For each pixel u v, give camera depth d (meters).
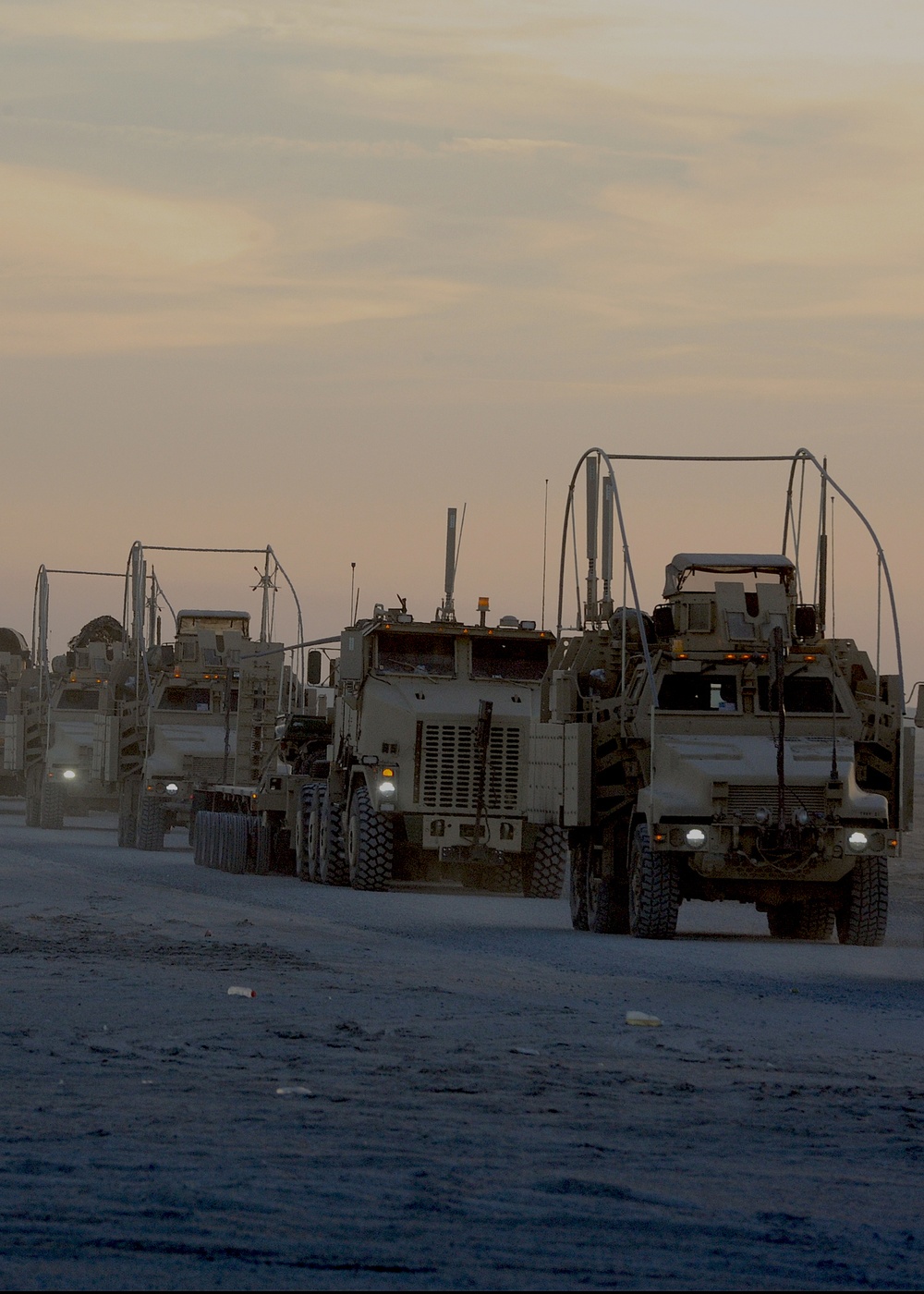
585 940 49.72
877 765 51.62
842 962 44.41
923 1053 28.88
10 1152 18.95
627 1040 29.39
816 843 49.06
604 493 56.41
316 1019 30.88
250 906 60.06
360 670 70.56
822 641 53.41
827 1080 25.78
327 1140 20.05
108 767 103.00
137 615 103.69
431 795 70.25
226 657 101.44
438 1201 17.06
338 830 73.12
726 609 52.28
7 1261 14.29
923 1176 19.39
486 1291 13.84
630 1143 20.55
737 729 51.34
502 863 70.88
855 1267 15.26
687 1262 15.17
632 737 51.47
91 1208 16.28
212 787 94.62
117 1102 22.33
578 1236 15.92
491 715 70.25
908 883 76.62
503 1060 26.56
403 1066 25.78
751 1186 18.50
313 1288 13.70
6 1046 27.05
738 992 37.12
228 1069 25.17
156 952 42.50
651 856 49.72
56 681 124.62
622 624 52.28
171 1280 13.77
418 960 42.47
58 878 71.62
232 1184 17.48
